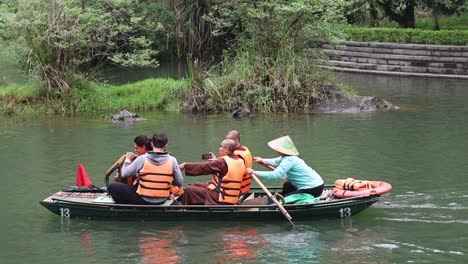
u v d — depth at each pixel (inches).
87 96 767.7
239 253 327.9
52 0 745.6
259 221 373.7
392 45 1066.1
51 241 350.0
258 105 741.9
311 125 646.5
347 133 602.9
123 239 350.0
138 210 373.1
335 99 749.3
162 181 374.6
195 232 358.3
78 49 785.6
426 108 733.3
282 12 748.6
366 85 943.0
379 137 582.2
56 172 486.0
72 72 769.6
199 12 1110.4
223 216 373.4
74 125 667.4
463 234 347.6
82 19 753.6
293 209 368.5
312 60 781.9
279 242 342.0
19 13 741.3
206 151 537.3
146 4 1134.4
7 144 582.2
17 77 921.5
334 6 759.7
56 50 754.8
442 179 446.3
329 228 360.8
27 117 721.0
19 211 401.1
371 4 1139.9
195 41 1122.7
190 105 748.0
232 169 373.1
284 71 756.0
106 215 378.9
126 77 1056.2
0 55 981.2
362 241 341.1
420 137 579.5
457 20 1250.0
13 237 357.7
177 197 392.8
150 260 321.4
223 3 876.6
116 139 595.2
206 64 859.4
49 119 706.8
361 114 706.8
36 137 610.5
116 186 375.9
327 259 319.3
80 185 413.1
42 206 409.7
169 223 373.4
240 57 783.1
